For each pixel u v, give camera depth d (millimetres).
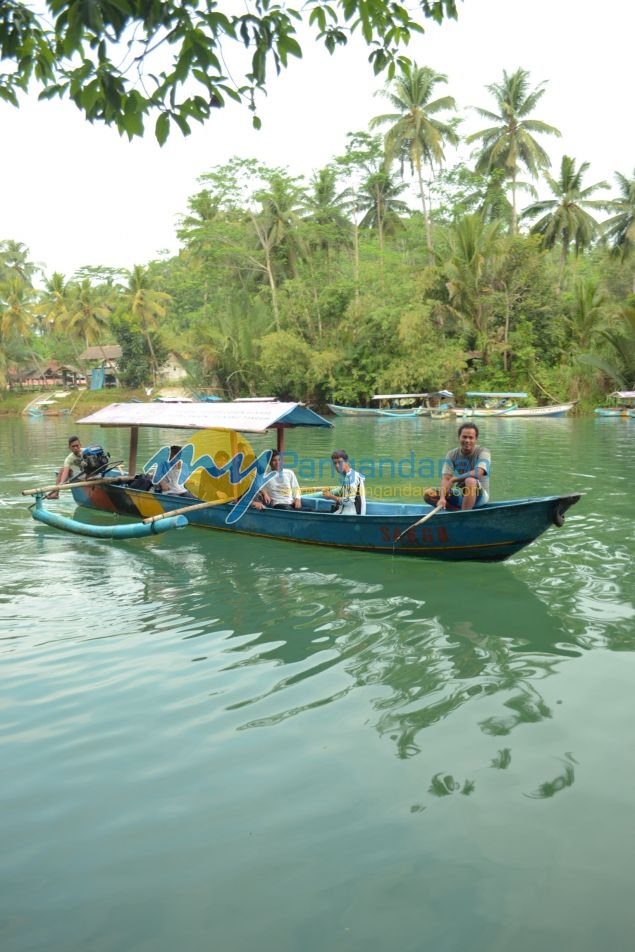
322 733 3930
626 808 3188
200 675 4750
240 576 7117
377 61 4410
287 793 3361
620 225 38375
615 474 13547
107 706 4312
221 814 3217
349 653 5109
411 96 37812
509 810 3189
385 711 4188
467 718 4074
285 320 41406
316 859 2904
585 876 2770
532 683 4543
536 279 37000
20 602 6391
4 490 12961
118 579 7082
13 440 25312
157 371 54719
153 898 2711
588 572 7023
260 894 2717
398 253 43969
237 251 41406
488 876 2779
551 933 2492
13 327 54094
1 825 3172
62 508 11312
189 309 55719
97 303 54500
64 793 3406
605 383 35188
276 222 41375
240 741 3857
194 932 2539
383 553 7766
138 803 3311
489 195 39312
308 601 6309
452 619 5793
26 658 5086
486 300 36125
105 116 3447
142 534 8289
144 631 5621
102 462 11344
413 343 35531
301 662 4957
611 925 2523
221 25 3357
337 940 2486
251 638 5434
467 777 3461
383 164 40000
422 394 34156
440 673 4734
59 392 56812
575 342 37438
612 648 5105
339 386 38781
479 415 33000
